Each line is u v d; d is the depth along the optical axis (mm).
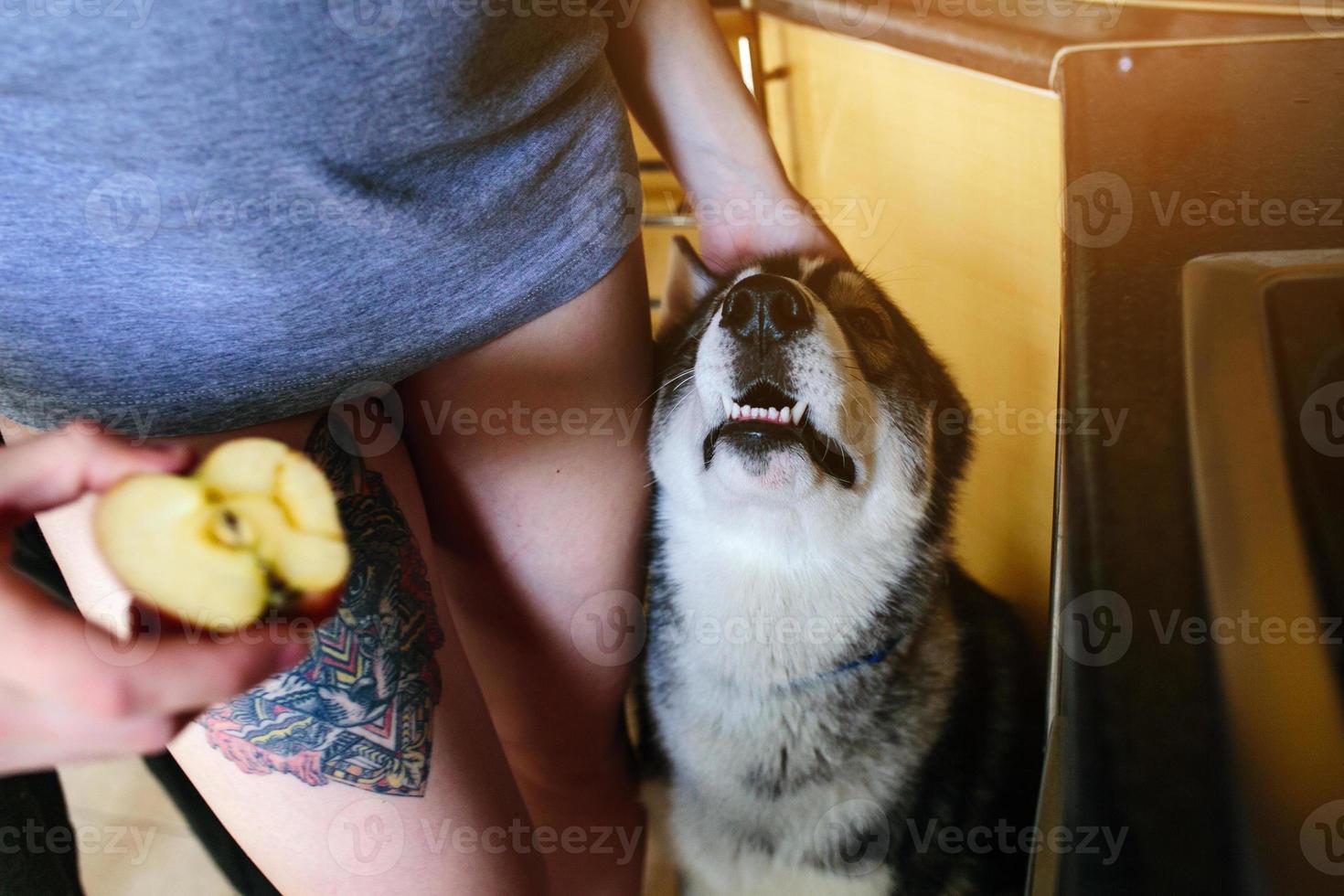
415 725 827
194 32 572
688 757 1214
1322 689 482
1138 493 595
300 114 628
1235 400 640
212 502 495
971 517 1491
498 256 817
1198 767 464
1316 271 708
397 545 857
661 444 1106
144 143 606
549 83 771
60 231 640
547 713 1123
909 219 1573
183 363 728
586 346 936
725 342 1048
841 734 1156
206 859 1469
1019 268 1302
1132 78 1059
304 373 771
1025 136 1226
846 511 1091
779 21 1802
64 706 464
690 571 1151
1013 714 1177
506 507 982
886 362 1164
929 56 1354
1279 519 568
